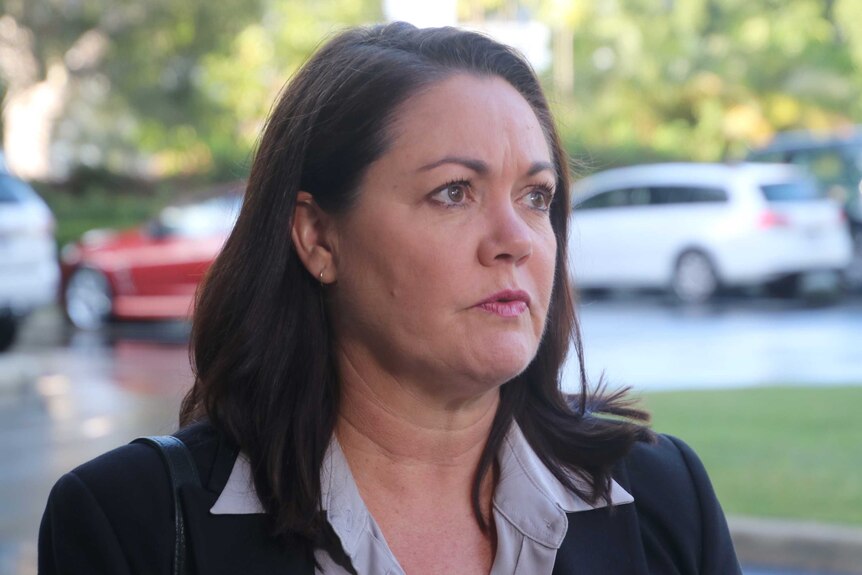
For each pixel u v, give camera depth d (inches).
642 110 2229.3
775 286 1190.3
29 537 398.9
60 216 1453.0
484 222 116.7
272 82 1755.7
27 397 685.9
